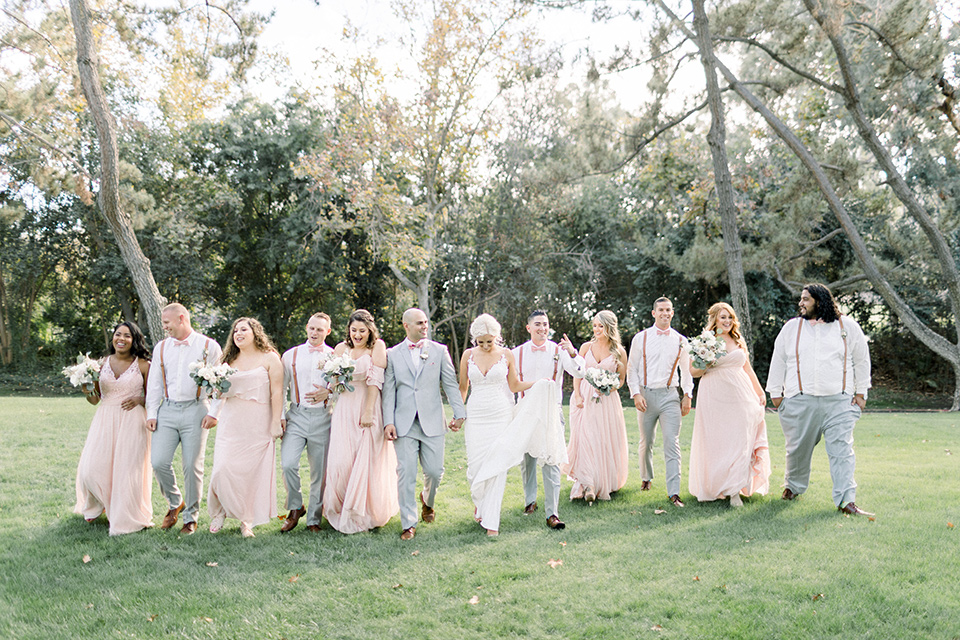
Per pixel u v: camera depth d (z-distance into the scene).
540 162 22.20
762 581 3.86
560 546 4.69
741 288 12.36
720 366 5.98
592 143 16.83
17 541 4.87
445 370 5.49
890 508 5.45
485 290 23.53
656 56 14.52
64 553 4.63
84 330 27.03
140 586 3.97
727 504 5.86
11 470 7.09
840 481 5.44
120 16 11.52
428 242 21.69
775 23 13.50
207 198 23.55
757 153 19.03
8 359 25.62
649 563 4.25
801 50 13.96
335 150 19.89
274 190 23.22
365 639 3.25
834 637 3.15
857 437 9.54
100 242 23.44
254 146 23.20
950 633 3.18
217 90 15.96
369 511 5.29
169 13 11.75
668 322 6.31
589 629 3.31
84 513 5.38
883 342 23.38
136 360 5.48
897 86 16.00
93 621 3.47
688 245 20.17
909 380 22.89
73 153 20.73
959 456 7.91
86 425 10.36
